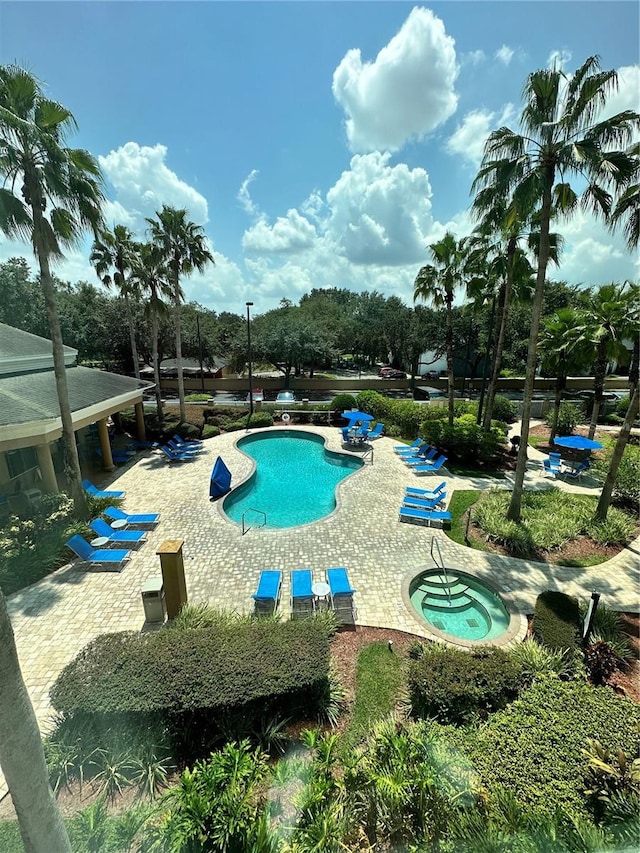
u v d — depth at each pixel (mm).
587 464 16578
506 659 6270
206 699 5211
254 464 17969
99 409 15500
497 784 4035
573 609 7844
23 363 15602
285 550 10734
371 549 10805
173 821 3742
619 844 3381
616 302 17250
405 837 3756
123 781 4879
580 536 11547
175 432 21812
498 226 12320
